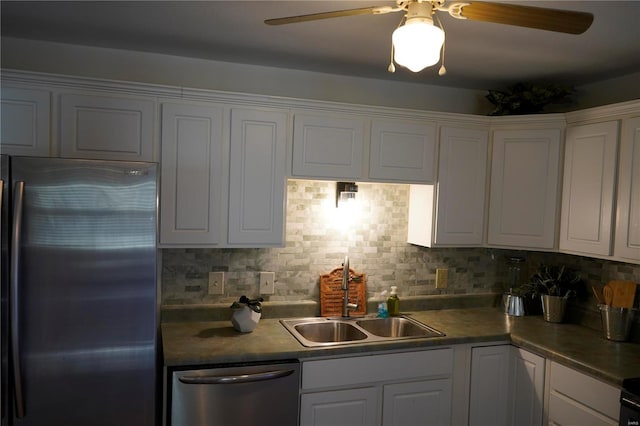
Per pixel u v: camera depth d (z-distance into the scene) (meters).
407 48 1.43
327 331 2.73
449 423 2.46
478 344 2.51
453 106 3.03
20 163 1.70
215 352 2.11
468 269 3.18
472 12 1.41
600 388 2.03
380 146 2.61
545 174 2.67
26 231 1.71
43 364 1.76
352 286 2.89
